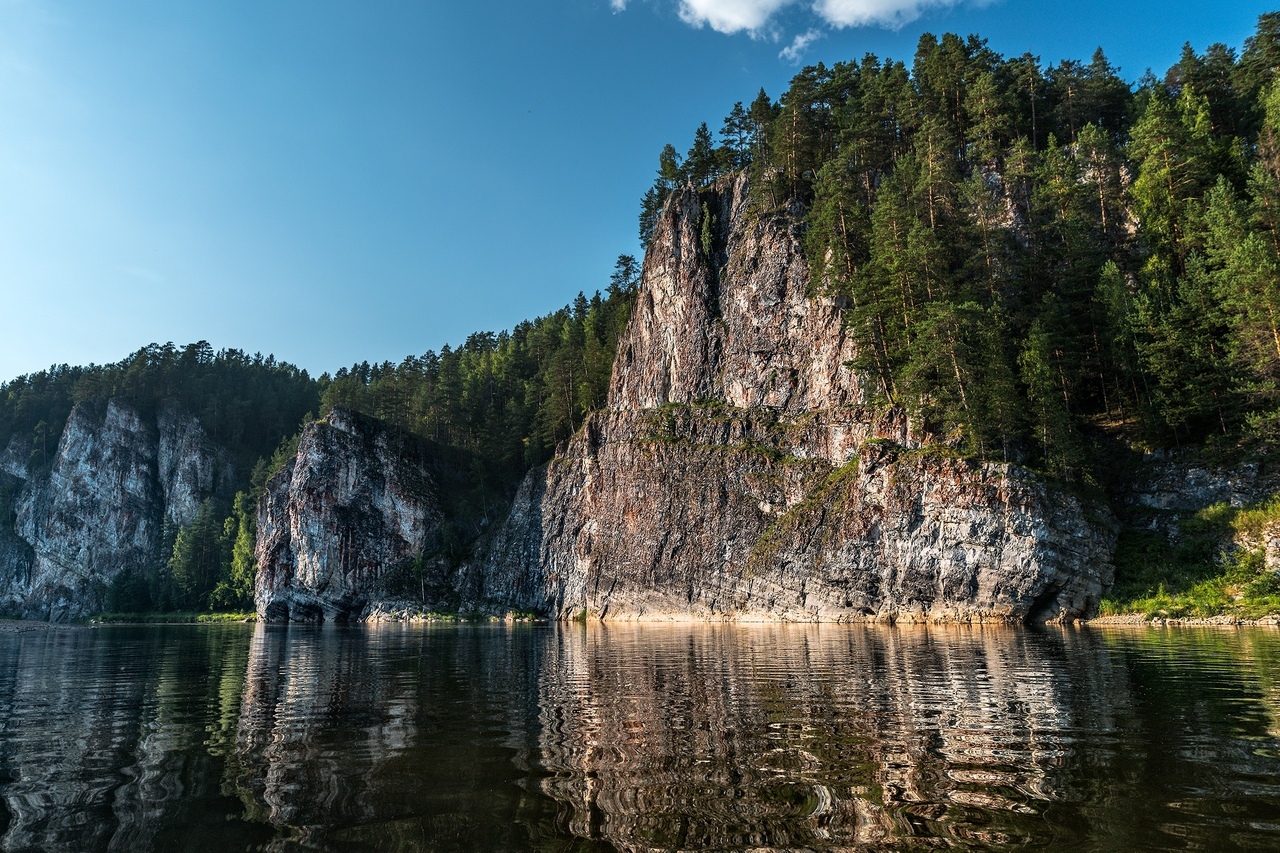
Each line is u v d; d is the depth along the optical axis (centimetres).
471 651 3900
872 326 6588
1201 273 5303
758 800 947
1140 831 786
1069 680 1995
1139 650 2781
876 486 6000
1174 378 5222
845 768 1094
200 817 925
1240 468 4831
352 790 1038
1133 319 5472
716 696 1892
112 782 1105
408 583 10575
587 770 1122
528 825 868
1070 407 5988
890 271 6544
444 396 12475
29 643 5403
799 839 800
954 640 3691
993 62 8831
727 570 7206
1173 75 8756
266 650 4316
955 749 1194
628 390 9875
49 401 19325
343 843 819
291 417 19075
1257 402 4928
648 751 1242
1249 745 1162
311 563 10788
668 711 1664
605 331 12850
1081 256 6297
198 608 14025
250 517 14550
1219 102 7825
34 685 2475
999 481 5222
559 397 11000
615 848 784
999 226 6994
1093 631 4006
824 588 6181
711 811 907
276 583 11200
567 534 9394
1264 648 2692
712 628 5956
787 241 8512
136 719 1712
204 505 15250
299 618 11062
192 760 1251
